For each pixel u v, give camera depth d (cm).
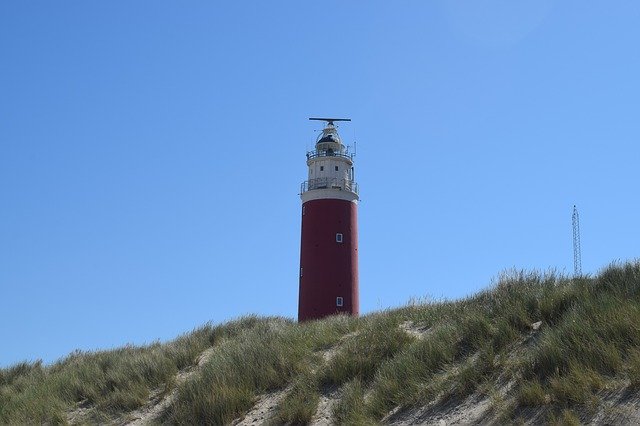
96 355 2417
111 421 1602
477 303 1681
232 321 2525
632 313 1223
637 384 1035
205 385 1588
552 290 1513
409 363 1388
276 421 1346
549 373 1176
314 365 1599
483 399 1188
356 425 1208
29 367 2369
